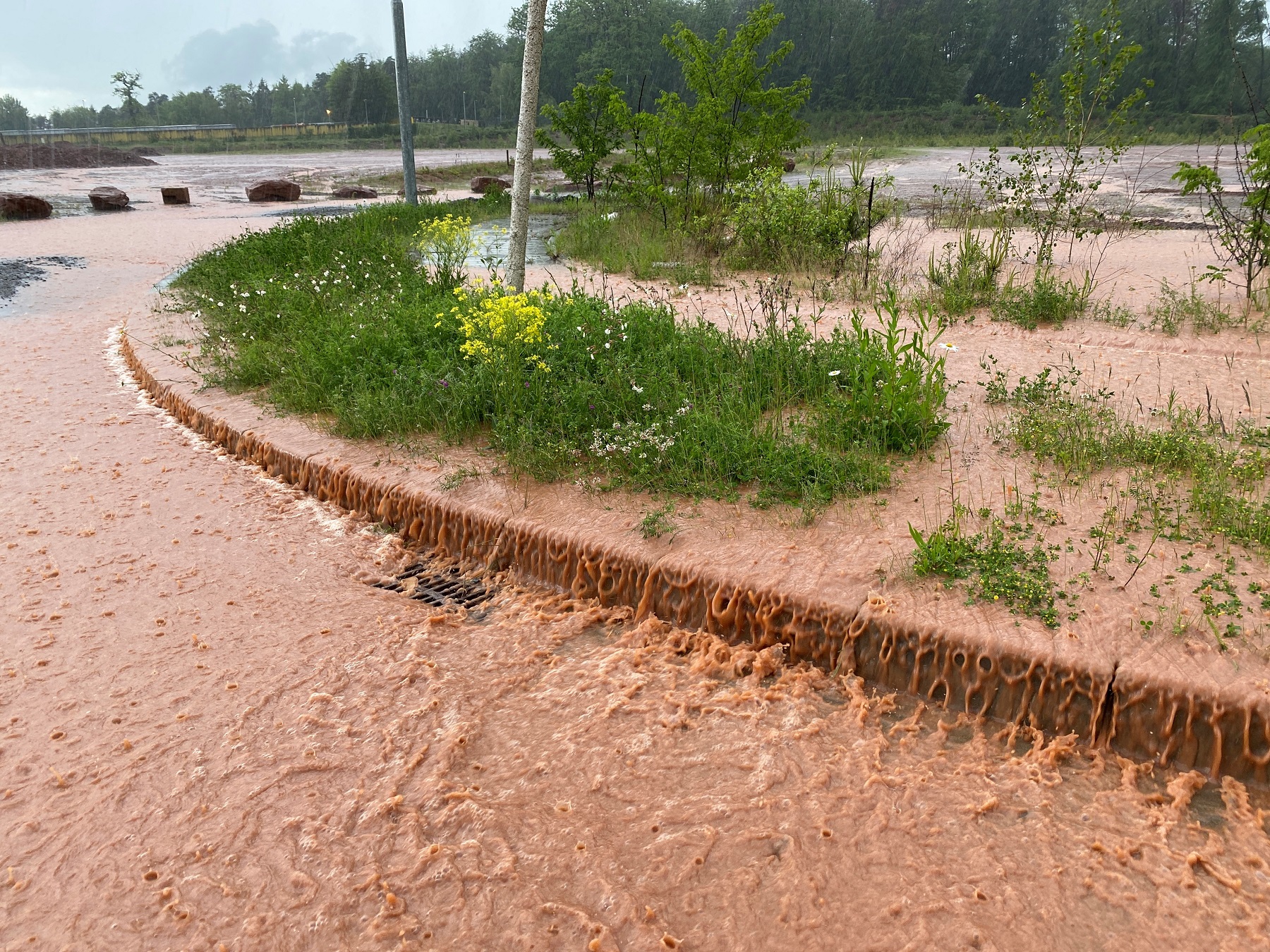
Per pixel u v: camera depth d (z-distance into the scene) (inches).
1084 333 325.4
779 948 113.0
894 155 1403.8
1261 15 2153.1
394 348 300.4
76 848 134.0
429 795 141.4
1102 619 152.2
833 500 202.7
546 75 3277.6
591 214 696.4
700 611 182.2
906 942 112.3
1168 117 1980.8
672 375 261.7
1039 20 2992.1
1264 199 348.8
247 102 4788.4
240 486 261.3
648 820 134.2
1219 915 112.8
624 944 114.7
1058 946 110.3
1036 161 442.9
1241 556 166.6
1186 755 137.4
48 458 278.5
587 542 196.9
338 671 174.6
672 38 602.9
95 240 721.6
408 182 771.4
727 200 562.6
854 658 164.2
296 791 143.6
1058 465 210.7
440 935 117.6
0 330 434.3
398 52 740.7
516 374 255.9
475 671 174.4
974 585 165.3
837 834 129.1
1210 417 225.3
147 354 367.6
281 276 433.1
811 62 2987.2
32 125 4977.9
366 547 226.7
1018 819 129.9
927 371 278.2
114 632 187.6
